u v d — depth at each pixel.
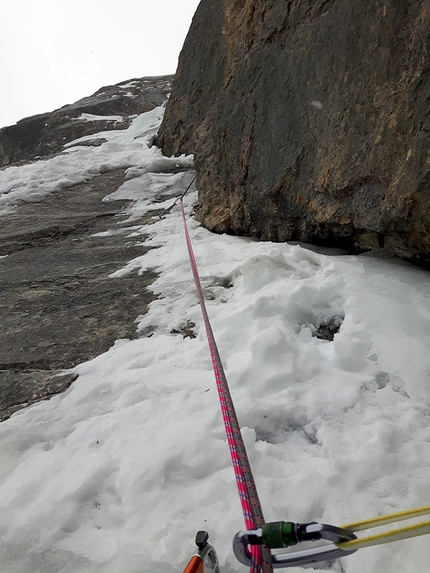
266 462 2.08
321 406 2.37
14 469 2.30
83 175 9.55
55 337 3.66
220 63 7.84
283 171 4.56
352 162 3.62
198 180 6.65
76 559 1.78
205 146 6.54
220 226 5.74
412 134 3.03
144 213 7.25
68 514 1.96
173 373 2.82
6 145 17.98
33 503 2.03
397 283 3.29
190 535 1.77
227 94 5.93
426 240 3.22
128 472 2.08
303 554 1.01
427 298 3.07
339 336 2.83
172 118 9.88
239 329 3.13
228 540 1.74
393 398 2.36
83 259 5.53
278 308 3.25
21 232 6.86
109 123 16.30
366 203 3.55
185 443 2.19
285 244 4.29
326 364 2.70
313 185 4.19
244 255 4.51
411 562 1.58
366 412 2.28
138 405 2.56
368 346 2.73
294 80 4.55
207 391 2.57
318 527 0.98
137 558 1.72
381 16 3.34
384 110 3.32
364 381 2.50
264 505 1.85
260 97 5.12
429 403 2.30
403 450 2.04
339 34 3.88
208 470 2.10
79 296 4.39
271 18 5.13
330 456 2.07
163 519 1.86
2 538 1.88
